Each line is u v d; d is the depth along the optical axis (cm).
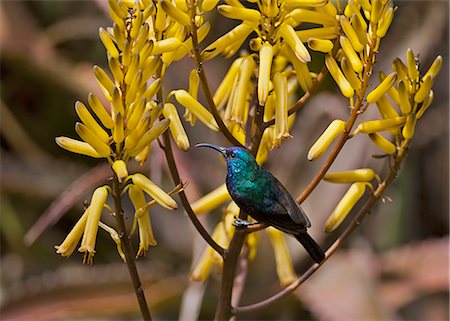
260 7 228
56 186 318
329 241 313
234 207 239
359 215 233
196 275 239
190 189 276
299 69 230
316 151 228
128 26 224
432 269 299
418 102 229
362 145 292
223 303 233
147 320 229
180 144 227
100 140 224
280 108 228
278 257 242
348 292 284
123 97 224
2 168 317
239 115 229
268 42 229
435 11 320
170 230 312
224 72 308
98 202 225
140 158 230
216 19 301
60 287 280
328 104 298
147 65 224
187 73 296
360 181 232
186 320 267
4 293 301
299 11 229
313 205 297
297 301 287
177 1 226
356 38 227
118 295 281
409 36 319
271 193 228
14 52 315
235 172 228
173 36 228
